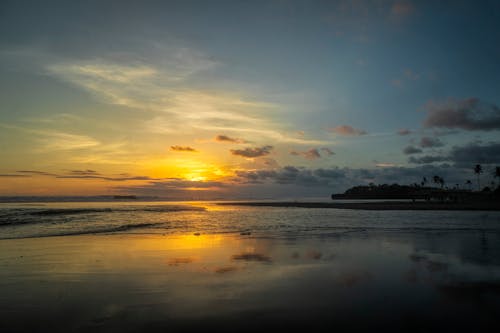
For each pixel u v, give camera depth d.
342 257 11.53
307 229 22.11
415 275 8.80
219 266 10.03
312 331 5.14
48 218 32.06
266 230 21.52
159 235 18.61
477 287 7.62
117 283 8.07
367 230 21.27
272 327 5.31
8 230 21.28
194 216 38.69
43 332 5.15
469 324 5.43
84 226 24.28
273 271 9.36
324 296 6.94
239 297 6.91
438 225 25.11
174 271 9.38
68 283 8.09
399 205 75.00
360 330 5.18
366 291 7.31
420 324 5.43
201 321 5.58
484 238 16.88
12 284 8.00
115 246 14.27
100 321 5.60
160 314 5.93
